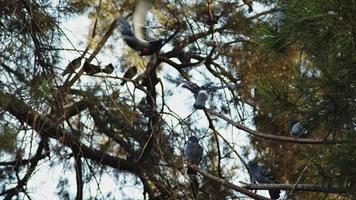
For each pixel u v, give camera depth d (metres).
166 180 16.23
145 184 17.16
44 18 14.05
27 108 13.39
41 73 13.84
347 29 8.34
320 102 8.90
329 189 9.66
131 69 16.48
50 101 13.92
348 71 8.63
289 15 8.71
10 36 13.85
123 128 16.58
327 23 8.41
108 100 15.43
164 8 17.17
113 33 16.70
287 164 16.09
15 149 13.31
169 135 16.08
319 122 8.98
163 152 16.09
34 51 13.90
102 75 14.88
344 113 8.84
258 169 15.01
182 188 15.95
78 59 14.49
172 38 17.36
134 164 16.69
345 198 9.77
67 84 14.89
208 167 17.08
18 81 13.51
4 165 14.88
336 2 8.39
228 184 10.68
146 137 16.70
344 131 9.30
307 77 8.93
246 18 16.67
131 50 17.42
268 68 15.25
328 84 8.72
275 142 16.53
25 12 14.13
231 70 17.19
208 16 17.19
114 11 16.59
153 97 16.19
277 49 8.92
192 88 12.50
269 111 9.34
